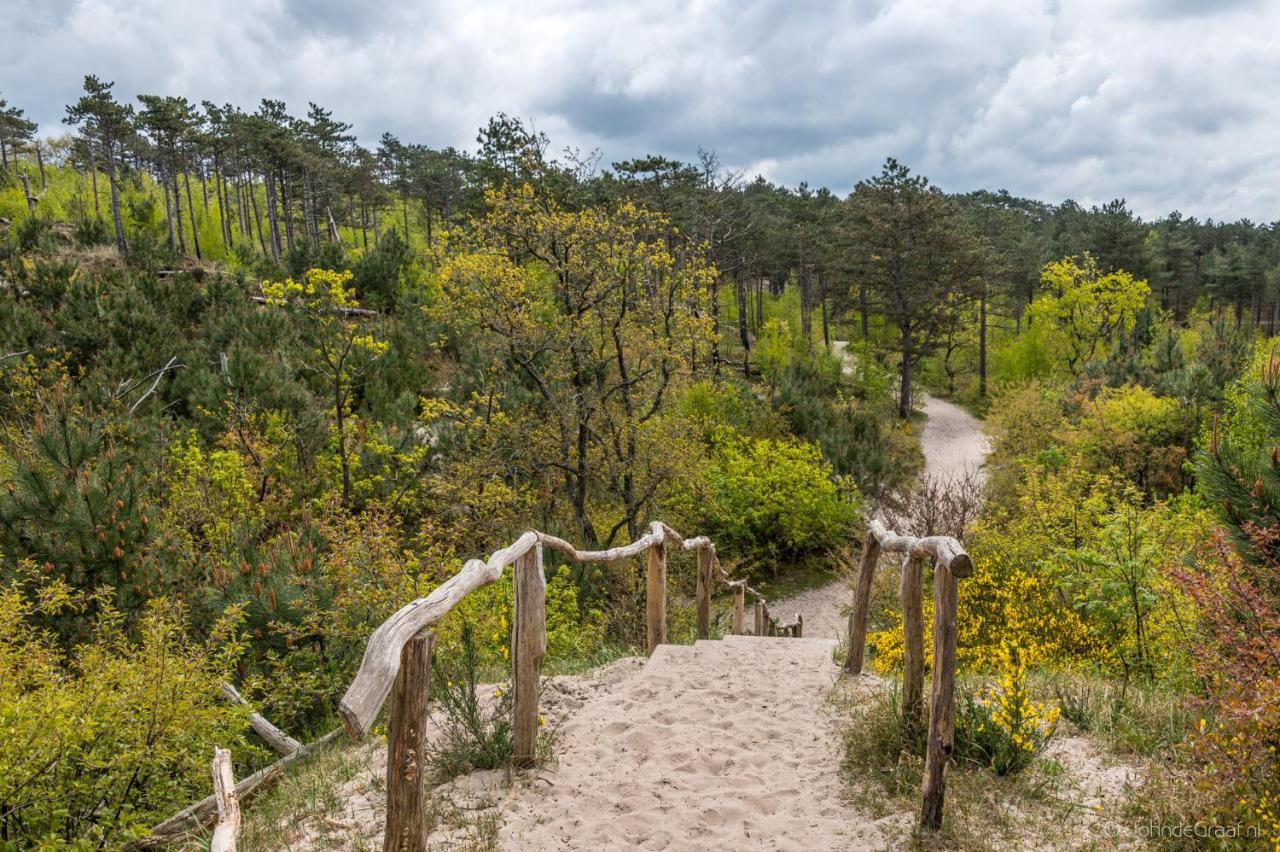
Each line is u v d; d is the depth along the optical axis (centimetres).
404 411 2003
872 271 5066
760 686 600
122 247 3847
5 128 5903
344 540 952
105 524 890
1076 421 2942
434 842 362
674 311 2130
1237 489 526
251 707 669
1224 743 372
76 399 1559
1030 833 359
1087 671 712
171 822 525
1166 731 468
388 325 2525
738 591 1055
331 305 1738
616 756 468
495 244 2002
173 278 2720
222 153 5866
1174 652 688
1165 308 8288
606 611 1215
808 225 6469
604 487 2169
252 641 827
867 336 5703
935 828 360
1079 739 476
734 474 2502
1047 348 5241
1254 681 387
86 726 512
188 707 581
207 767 579
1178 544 1014
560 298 2067
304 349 2097
